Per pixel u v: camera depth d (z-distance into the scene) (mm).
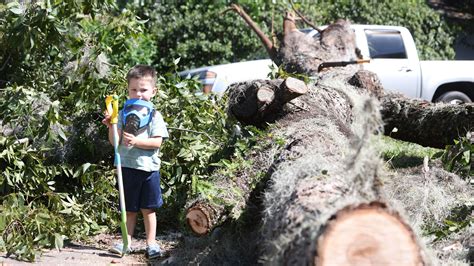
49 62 8805
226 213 6461
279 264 4613
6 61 8789
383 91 10148
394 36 15688
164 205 8047
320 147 6422
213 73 14359
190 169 8016
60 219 7262
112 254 7055
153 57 17672
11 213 6918
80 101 8195
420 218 6863
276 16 18156
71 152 8141
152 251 6855
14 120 7844
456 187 7816
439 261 5613
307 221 4559
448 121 9609
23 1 8875
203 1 18375
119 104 8172
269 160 6809
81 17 8586
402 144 11766
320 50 12000
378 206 4234
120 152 7031
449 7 26062
